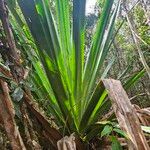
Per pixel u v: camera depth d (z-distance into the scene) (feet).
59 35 5.57
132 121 4.44
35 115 4.98
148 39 14.98
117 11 6.05
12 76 4.76
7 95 4.48
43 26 5.02
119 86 4.75
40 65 5.82
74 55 5.30
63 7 5.54
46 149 5.19
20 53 5.47
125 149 5.57
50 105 5.62
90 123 5.52
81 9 5.00
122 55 17.69
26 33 5.85
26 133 4.60
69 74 5.38
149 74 5.18
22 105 4.69
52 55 5.13
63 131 5.27
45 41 5.05
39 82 5.71
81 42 5.37
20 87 4.60
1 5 4.77
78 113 5.47
